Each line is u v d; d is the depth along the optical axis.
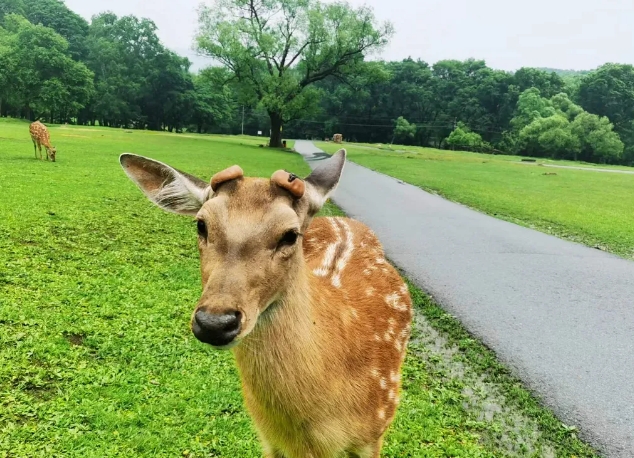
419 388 1.19
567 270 2.24
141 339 1.29
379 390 0.81
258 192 0.66
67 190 3.17
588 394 1.20
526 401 1.16
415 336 1.49
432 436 1.01
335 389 0.71
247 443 0.94
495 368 1.31
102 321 1.37
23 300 1.43
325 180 0.76
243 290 0.59
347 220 1.25
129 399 1.03
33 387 1.04
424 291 1.87
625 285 2.05
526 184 6.26
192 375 1.15
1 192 2.89
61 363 1.13
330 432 0.71
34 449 0.86
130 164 0.74
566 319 1.65
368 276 0.99
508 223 3.36
